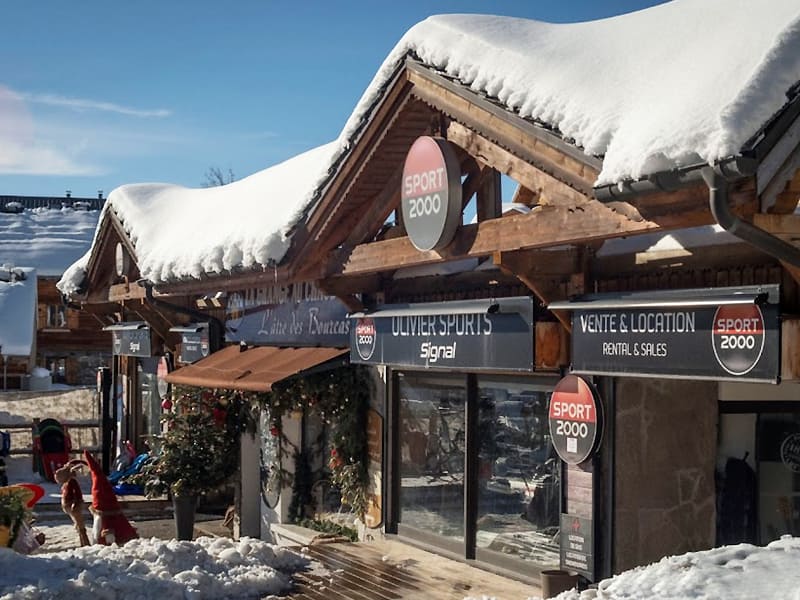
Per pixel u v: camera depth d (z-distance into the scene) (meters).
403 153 9.34
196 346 15.98
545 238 7.15
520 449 9.37
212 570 9.50
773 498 8.83
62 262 37.91
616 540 8.12
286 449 13.58
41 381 31.84
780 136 5.23
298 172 13.31
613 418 8.12
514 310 8.40
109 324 21.86
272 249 11.16
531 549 9.20
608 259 7.92
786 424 8.88
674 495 8.39
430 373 10.82
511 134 7.20
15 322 29.08
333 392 11.95
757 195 5.38
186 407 14.50
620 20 7.88
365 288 11.12
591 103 6.44
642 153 5.55
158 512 16.78
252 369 12.63
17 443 22.55
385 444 11.48
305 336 12.94
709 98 5.52
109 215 17.72
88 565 8.95
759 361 6.22
